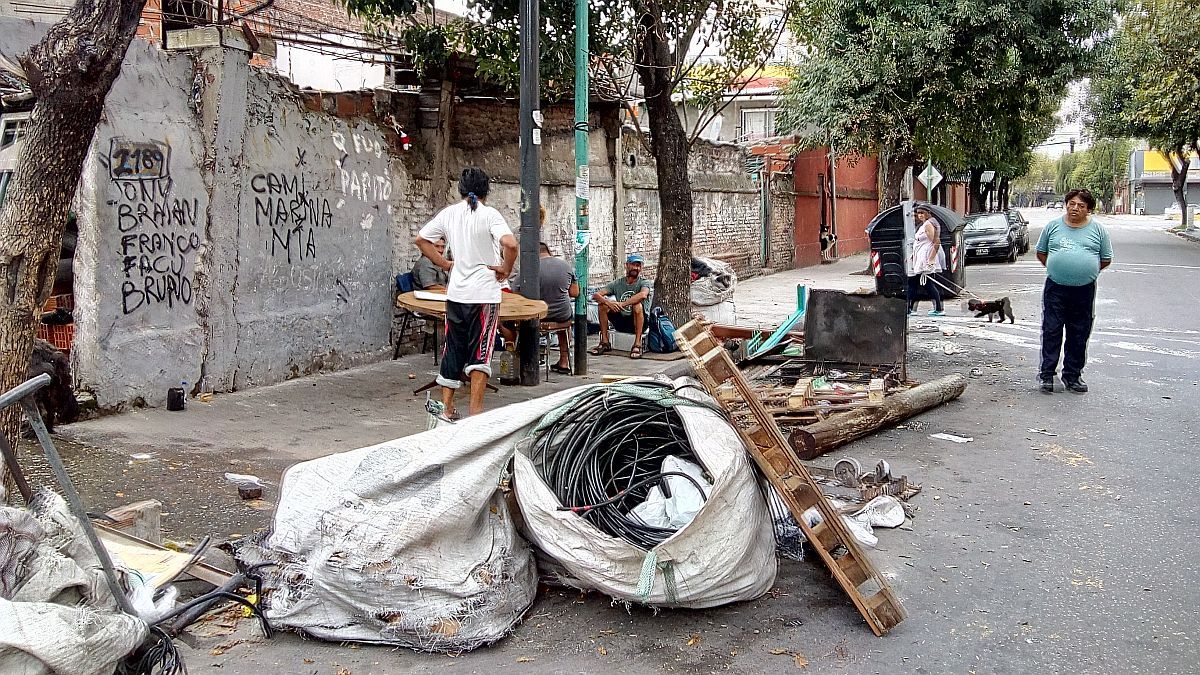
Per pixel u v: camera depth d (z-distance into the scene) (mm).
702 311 13758
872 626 4355
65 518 3346
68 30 4469
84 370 7637
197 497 5953
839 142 22672
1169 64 24844
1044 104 29562
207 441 7203
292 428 7730
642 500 4762
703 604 4438
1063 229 9492
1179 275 22812
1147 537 5664
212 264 8570
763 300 18781
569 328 10766
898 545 5523
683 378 5348
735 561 4410
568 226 14805
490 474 4441
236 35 8617
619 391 5016
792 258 26953
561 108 14352
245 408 8297
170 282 8211
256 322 9117
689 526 4301
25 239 4559
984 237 28953
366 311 10758
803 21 13898
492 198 12695
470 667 4055
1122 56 24875
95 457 6629
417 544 4238
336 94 10242
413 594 4191
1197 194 89000
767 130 30062
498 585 4320
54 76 4445
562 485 4676
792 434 7129
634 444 4984
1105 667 4102
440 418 5520
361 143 10523
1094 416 8664
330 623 4238
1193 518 5996
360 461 4520
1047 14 21047
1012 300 18031
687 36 11992
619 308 11797
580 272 10555
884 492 6129
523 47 9688
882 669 4066
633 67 11820
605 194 16234
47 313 7902
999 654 4211
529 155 9805
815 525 5098
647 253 18156
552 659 4125
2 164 7430
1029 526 5848
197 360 8516
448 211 7867
